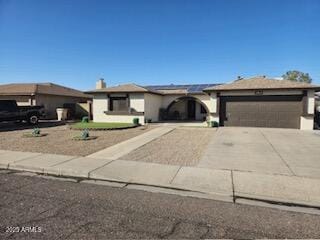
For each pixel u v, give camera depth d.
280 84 19.12
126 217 4.77
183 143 12.55
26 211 4.99
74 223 4.51
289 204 5.55
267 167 8.19
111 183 6.93
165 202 5.55
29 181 7.04
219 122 19.92
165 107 27.58
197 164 8.59
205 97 26.16
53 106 29.64
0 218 4.68
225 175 7.38
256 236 4.15
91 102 27.17
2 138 14.14
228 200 5.74
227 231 4.30
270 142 12.70
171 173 7.58
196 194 6.11
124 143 12.56
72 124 22.08
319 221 4.73
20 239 3.96
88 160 9.10
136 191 6.27
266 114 19.05
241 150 10.82
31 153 10.20
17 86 29.94
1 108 19.88
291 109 18.50
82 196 5.87
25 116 21.47
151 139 13.78
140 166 8.34
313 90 17.94
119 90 23.28
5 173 7.90
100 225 4.44
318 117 20.73
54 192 6.13
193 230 4.32
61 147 11.51
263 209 5.25
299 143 12.40
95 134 15.74
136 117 22.91
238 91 19.44
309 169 7.95
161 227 4.40
